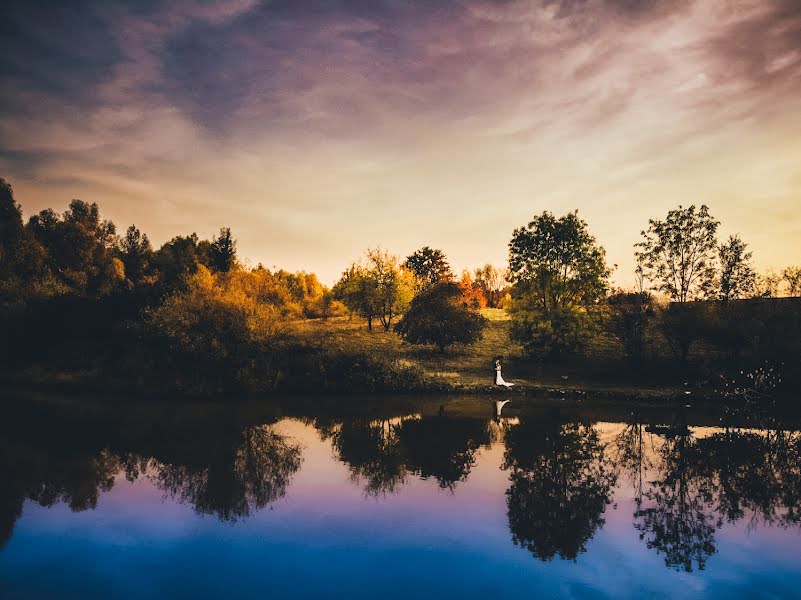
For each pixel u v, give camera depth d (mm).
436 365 36531
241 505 11680
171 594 7816
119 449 16234
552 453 16203
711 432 19328
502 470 14414
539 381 31297
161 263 66688
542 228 36656
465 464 14945
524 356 39375
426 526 10555
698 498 12312
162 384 27031
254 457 15508
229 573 8531
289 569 8672
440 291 40375
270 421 20828
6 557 9086
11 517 10898
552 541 9891
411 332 38531
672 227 32094
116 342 32406
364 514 11156
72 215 68375
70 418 20828
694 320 30266
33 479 13352
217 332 27359
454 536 10078
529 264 37281
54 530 10266
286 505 11672
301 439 17844
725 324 29219
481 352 41156
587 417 21953
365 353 30484
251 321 27688
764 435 18859
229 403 25125
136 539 9844
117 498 12023
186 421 20594
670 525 10688
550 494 12500
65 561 8945
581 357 37625
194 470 14234
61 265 58812
